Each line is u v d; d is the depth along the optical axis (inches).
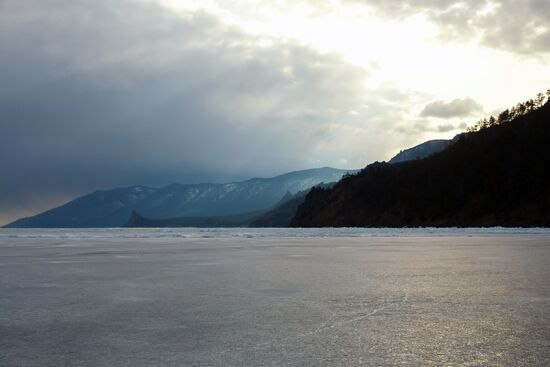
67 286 527.2
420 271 650.8
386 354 254.4
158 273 652.1
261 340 285.7
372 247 1266.0
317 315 358.6
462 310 374.0
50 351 265.9
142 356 254.5
